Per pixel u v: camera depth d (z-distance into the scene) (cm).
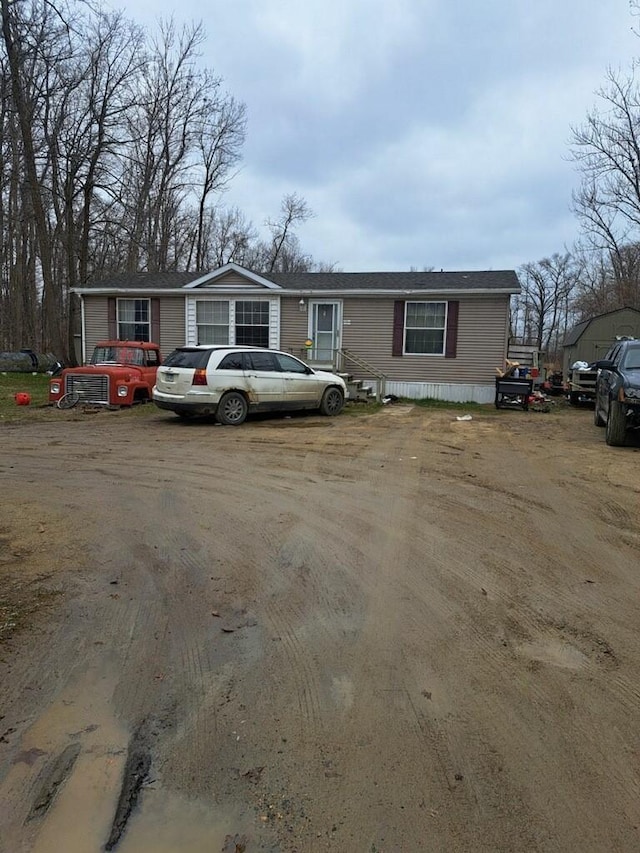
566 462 788
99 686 268
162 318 1770
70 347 2372
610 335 2109
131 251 2827
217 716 248
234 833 189
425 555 435
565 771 216
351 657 294
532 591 374
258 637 313
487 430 1110
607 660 294
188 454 831
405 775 214
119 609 342
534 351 1944
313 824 192
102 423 1132
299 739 234
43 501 573
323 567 410
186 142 3130
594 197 3094
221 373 1114
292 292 1661
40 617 330
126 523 503
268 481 669
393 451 867
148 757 223
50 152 2277
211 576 391
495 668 286
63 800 202
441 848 183
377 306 1666
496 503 579
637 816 196
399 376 1675
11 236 2975
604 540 472
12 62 1903
